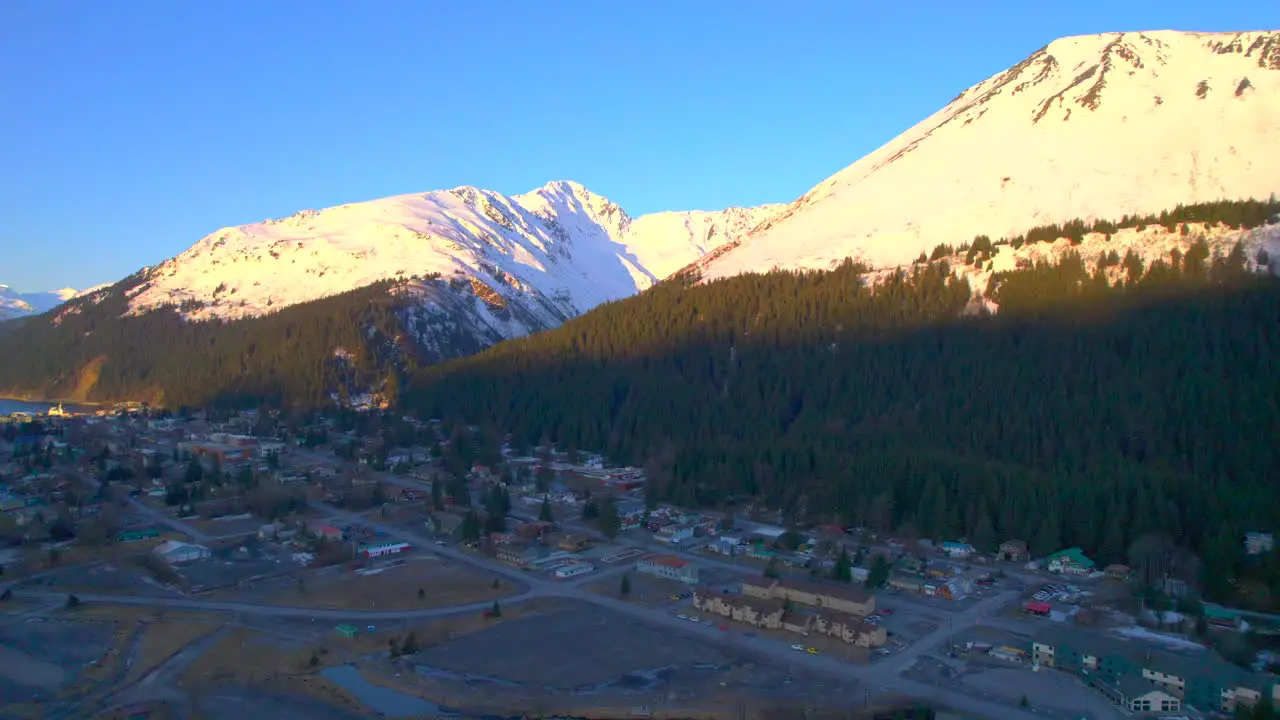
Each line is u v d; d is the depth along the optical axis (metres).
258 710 96.94
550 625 124.06
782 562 154.00
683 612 129.62
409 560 158.50
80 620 125.56
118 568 151.25
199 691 101.75
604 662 110.31
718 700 98.88
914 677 104.44
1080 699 98.12
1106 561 146.12
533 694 101.12
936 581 139.12
